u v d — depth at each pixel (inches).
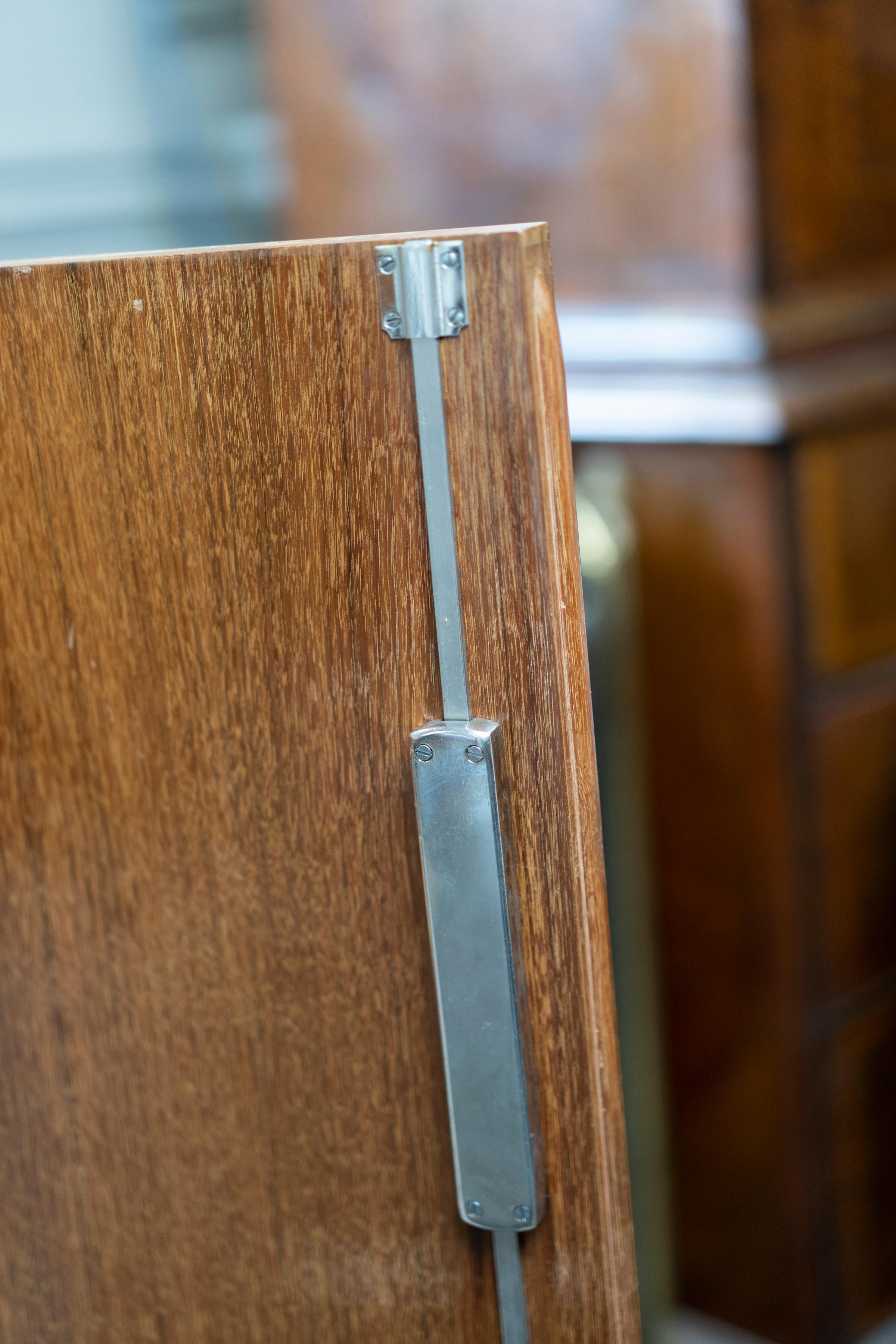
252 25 44.6
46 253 42.6
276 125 45.3
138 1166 20.4
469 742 15.9
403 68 41.4
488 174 40.5
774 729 38.6
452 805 16.2
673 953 43.4
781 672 38.0
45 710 18.6
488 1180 17.6
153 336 16.3
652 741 41.7
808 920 40.0
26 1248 21.6
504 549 15.5
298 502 16.4
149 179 43.9
